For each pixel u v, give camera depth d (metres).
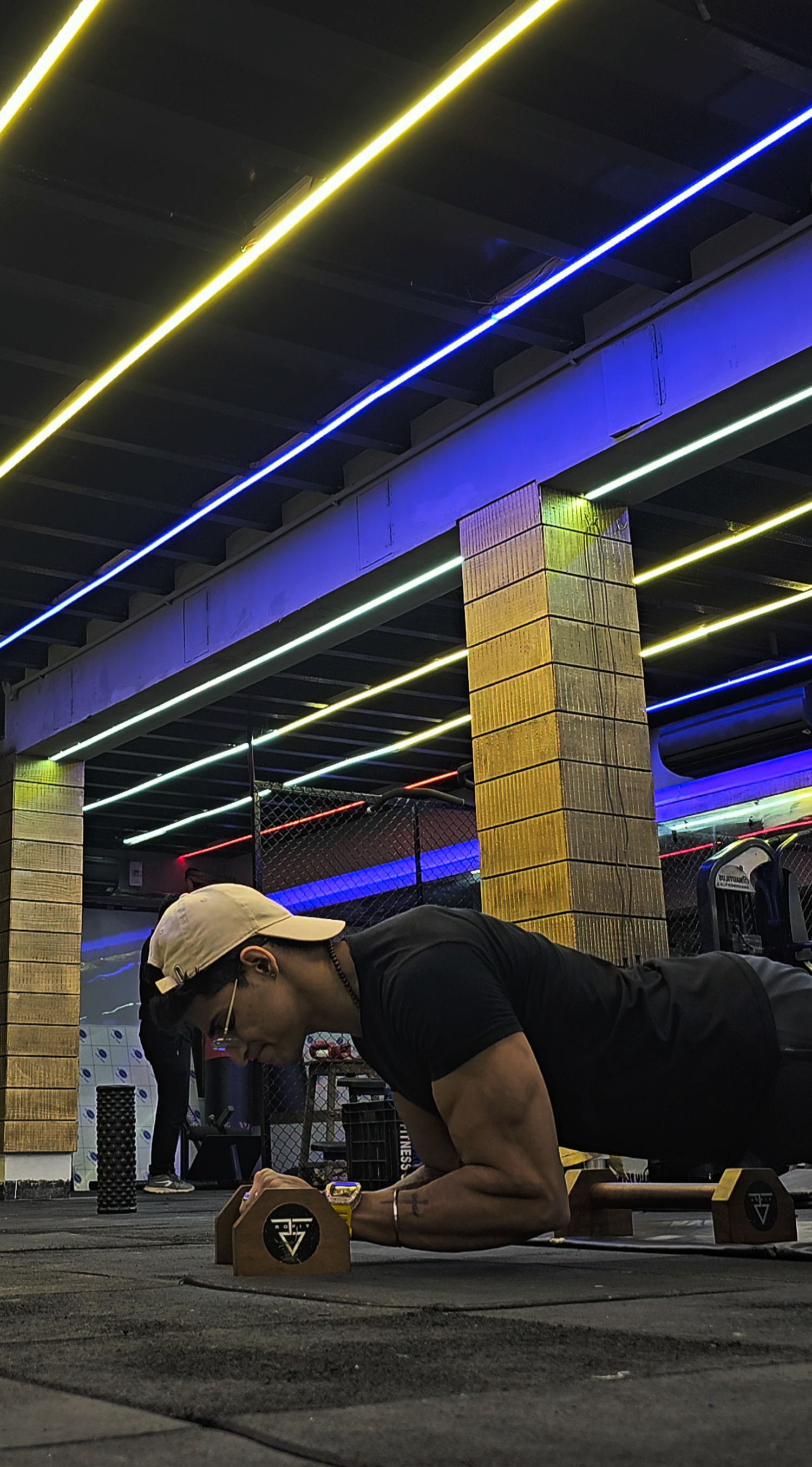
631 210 4.95
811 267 4.88
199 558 7.75
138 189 4.62
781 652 9.27
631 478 5.80
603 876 5.43
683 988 1.91
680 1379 0.89
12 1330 1.29
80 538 7.21
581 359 5.74
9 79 4.04
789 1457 0.66
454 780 11.56
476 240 5.09
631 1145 1.91
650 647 8.94
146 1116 12.96
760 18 4.03
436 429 6.43
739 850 5.17
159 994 1.88
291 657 7.86
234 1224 2.03
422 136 4.41
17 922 9.38
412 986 1.77
